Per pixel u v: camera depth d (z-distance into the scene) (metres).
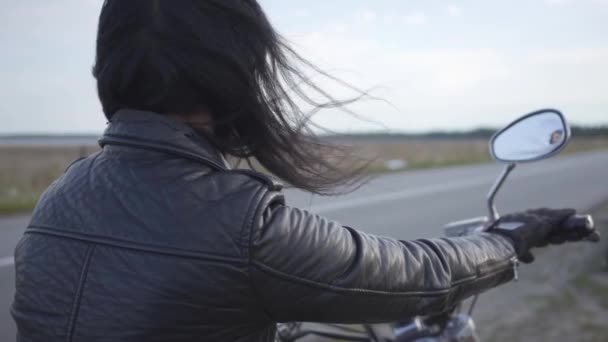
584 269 5.79
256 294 1.04
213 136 1.18
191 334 1.02
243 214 1.04
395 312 1.16
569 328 4.25
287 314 1.07
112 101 1.16
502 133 1.83
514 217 1.50
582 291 5.12
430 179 21.56
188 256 1.01
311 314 1.08
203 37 1.10
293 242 1.05
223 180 1.09
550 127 1.72
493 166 30.38
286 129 1.24
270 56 1.19
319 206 12.73
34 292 1.10
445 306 1.25
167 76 1.09
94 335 1.02
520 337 4.12
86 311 1.03
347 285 1.08
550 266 5.99
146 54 1.10
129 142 1.13
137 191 1.08
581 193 14.37
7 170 24.47
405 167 29.08
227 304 1.02
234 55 1.12
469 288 1.29
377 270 1.12
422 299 1.19
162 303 1.00
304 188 1.33
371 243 1.15
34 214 1.22
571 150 61.38
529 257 1.50
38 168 25.78
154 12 1.10
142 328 1.00
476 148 56.31
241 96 1.15
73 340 1.03
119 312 1.01
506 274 1.38
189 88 1.12
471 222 1.79
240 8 1.13
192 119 1.16
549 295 5.05
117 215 1.07
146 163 1.11
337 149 1.39
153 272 1.01
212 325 1.03
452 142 84.81
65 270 1.07
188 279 1.01
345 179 1.42
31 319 1.09
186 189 1.07
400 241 1.25
